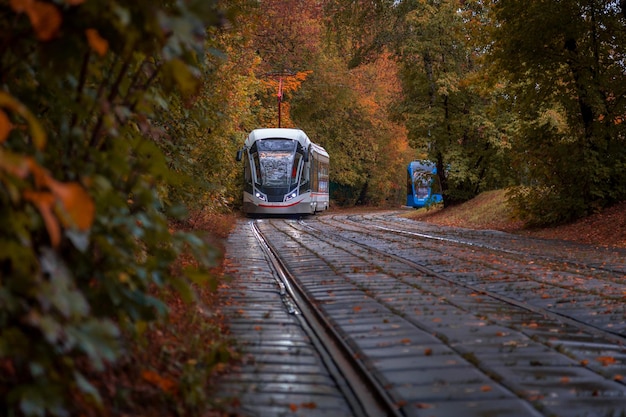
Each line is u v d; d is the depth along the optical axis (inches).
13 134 145.3
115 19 131.6
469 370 231.8
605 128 951.6
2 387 130.7
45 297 120.0
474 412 186.9
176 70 139.1
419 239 882.8
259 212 1478.8
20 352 124.1
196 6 139.4
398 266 564.4
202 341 256.5
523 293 411.8
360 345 269.6
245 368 235.3
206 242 175.2
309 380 223.1
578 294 404.5
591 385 214.1
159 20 129.0
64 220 109.0
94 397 134.6
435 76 1455.5
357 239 882.8
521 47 958.4
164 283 175.0
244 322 321.7
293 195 1483.8
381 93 2316.7
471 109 1430.9
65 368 139.9
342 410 193.5
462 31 1084.5
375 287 440.1
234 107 812.6
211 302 365.7
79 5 132.6
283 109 1898.4
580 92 950.4
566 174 981.8
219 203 780.0
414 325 313.1
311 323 325.1
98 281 163.8
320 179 1779.0
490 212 1274.6
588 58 941.2
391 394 204.1
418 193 2273.6
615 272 517.3
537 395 201.8
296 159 1503.4
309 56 2016.5
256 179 1488.7
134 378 184.4
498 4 979.3
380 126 2338.8
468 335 288.4
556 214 984.9
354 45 1545.3
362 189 2603.3
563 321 327.6
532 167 1002.7
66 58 139.8
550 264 566.6
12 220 122.5
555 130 994.7
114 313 164.2
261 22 595.5
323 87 2087.8
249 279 478.0
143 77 198.5
